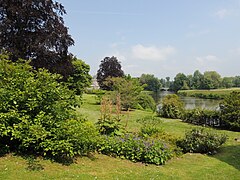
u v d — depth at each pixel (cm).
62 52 1255
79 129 613
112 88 2564
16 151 591
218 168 690
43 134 535
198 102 3662
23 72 618
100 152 722
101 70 3400
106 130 841
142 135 906
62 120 616
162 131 1012
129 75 2619
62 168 543
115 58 3447
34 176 475
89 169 567
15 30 1162
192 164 729
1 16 1163
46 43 1146
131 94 2189
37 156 582
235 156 830
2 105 550
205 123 1511
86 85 3647
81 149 650
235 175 630
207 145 862
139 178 545
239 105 1382
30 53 1164
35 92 584
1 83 587
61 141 556
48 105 602
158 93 6322
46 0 1220
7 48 1073
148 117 1320
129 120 1512
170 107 1814
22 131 543
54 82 632
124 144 720
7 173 471
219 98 4384
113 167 610
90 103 2494
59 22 1270
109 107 980
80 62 3266
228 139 1093
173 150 818
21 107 586
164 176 580
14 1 1151
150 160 692
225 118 1397
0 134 534
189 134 929
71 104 673
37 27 1219
